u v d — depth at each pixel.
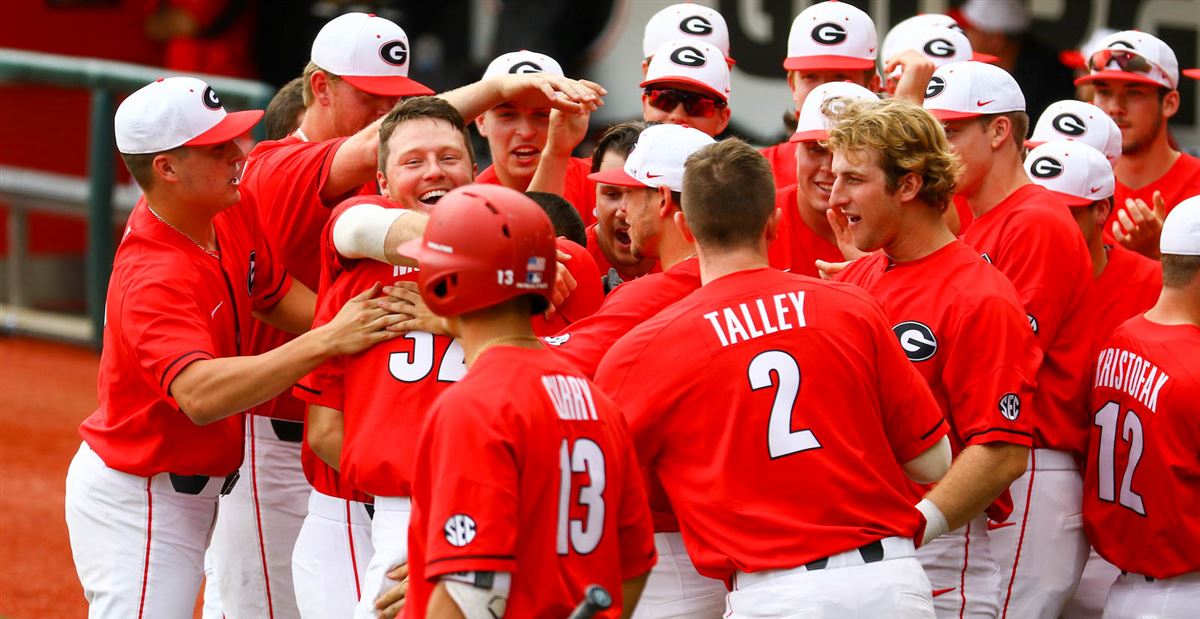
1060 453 18.25
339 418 15.27
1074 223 17.92
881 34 35.41
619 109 38.56
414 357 14.50
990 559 16.70
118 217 44.25
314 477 16.17
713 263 14.16
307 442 15.70
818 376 13.57
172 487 16.50
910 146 15.12
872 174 15.20
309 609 16.16
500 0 39.53
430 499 11.80
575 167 23.62
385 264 14.95
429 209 15.11
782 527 13.43
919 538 14.14
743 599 13.66
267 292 17.83
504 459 11.42
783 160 23.12
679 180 15.45
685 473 13.88
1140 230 21.06
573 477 11.95
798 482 13.47
